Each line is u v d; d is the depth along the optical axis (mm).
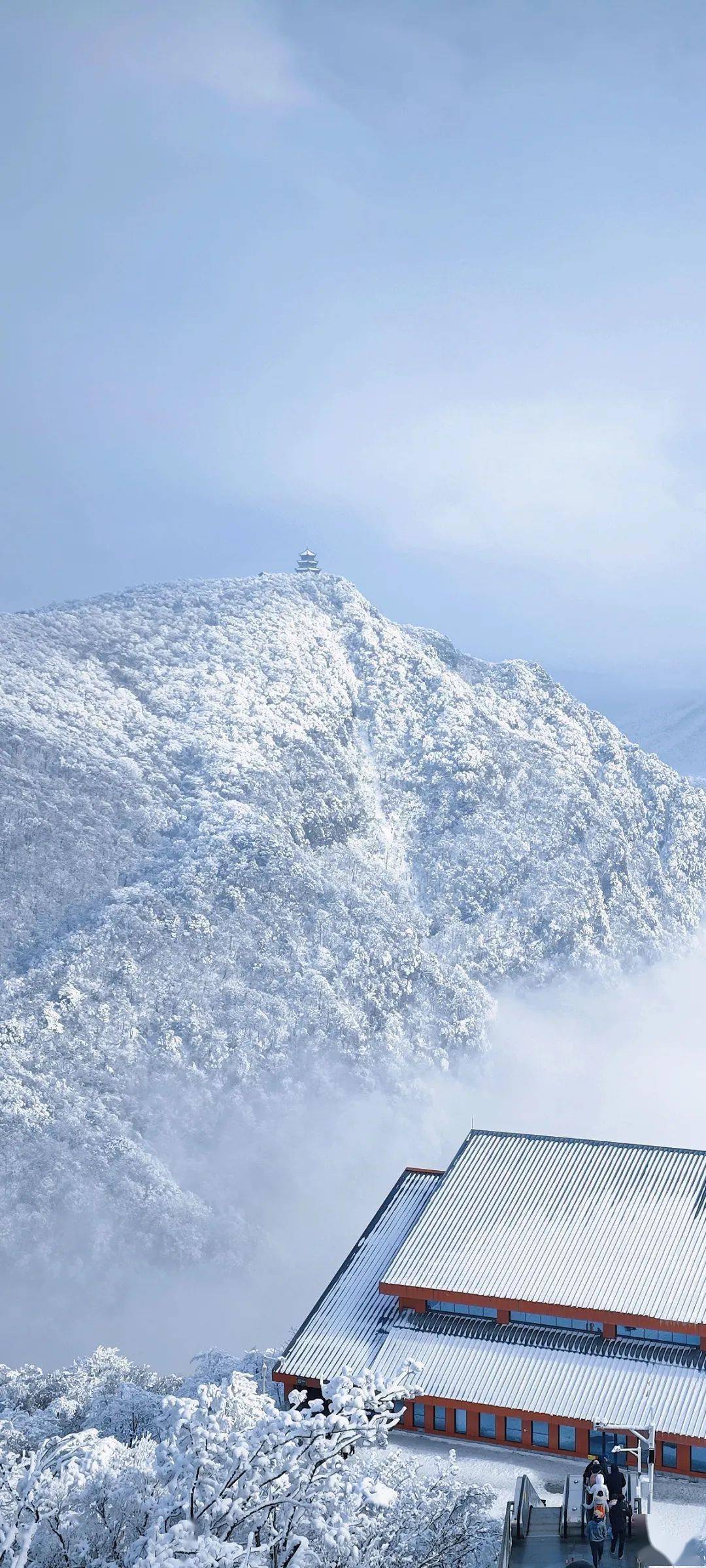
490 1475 42469
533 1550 33000
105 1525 26703
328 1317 49312
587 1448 43219
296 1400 26578
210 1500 24547
